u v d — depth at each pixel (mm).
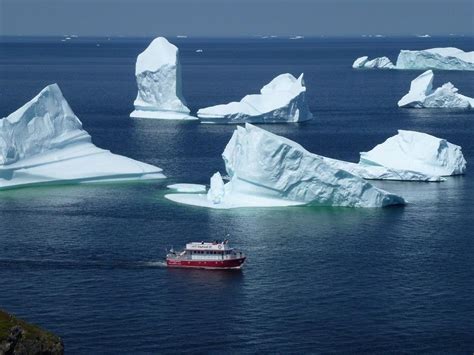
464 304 104125
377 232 133250
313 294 107000
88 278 112000
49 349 79125
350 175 147125
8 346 76312
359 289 108750
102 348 91375
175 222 137750
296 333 95750
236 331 96125
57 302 103812
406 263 118750
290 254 122125
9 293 106500
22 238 128875
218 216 141500
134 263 118000
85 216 141375
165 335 94750
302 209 146500
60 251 122875
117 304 103375
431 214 144375
